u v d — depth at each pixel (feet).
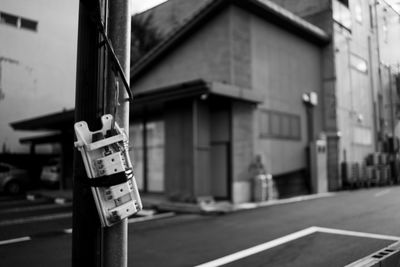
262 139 43.68
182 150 39.09
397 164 33.17
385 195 34.71
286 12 45.62
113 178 4.57
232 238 21.54
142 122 50.70
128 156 4.92
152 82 53.57
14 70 30.25
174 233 23.52
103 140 4.63
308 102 50.72
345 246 18.12
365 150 39.60
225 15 42.78
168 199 39.29
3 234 24.09
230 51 41.86
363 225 23.31
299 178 48.55
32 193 50.80
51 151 63.62
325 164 50.06
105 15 5.18
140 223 27.89
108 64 5.08
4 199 47.14
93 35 5.20
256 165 41.42
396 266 9.96
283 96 47.85
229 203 37.91
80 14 5.24
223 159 40.29
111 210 4.60
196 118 38.37
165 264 16.16
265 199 40.78
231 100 39.55
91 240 4.89
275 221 27.07
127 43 5.27
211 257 17.25
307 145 51.13
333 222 25.17
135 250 18.88
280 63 47.88
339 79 50.31
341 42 50.08
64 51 29.35
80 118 5.06
